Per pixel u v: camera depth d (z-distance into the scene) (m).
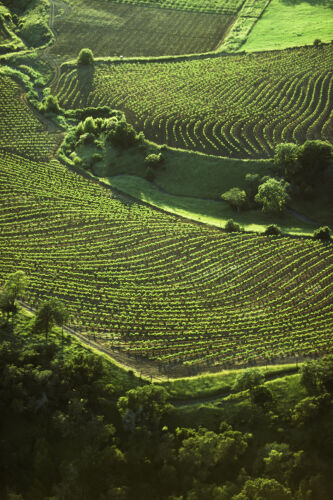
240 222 145.25
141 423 88.06
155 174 163.25
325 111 181.00
